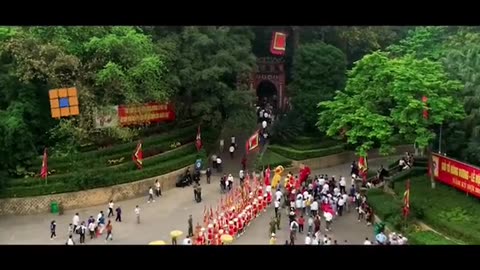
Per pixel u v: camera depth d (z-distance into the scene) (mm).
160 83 72750
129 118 75875
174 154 75938
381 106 65812
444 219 57438
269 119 89750
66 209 66375
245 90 79125
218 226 57688
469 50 67875
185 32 76312
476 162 62812
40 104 68812
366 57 66000
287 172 78938
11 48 63562
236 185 72938
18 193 65188
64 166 68438
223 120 79750
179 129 81062
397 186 66312
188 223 61000
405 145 86625
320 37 91375
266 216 64750
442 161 63375
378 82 64625
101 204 67938
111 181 68375
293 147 82875
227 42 77688
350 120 63531
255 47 95500
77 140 67312
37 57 63719
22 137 65625
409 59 65188
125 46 68062
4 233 60031
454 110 61406
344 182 69250
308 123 85250
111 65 65000
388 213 60125
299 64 85062
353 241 58000
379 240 54375
